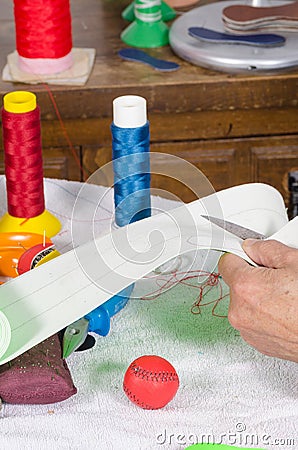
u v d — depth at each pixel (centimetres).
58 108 193
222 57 194
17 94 129
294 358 103
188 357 110
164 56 205
